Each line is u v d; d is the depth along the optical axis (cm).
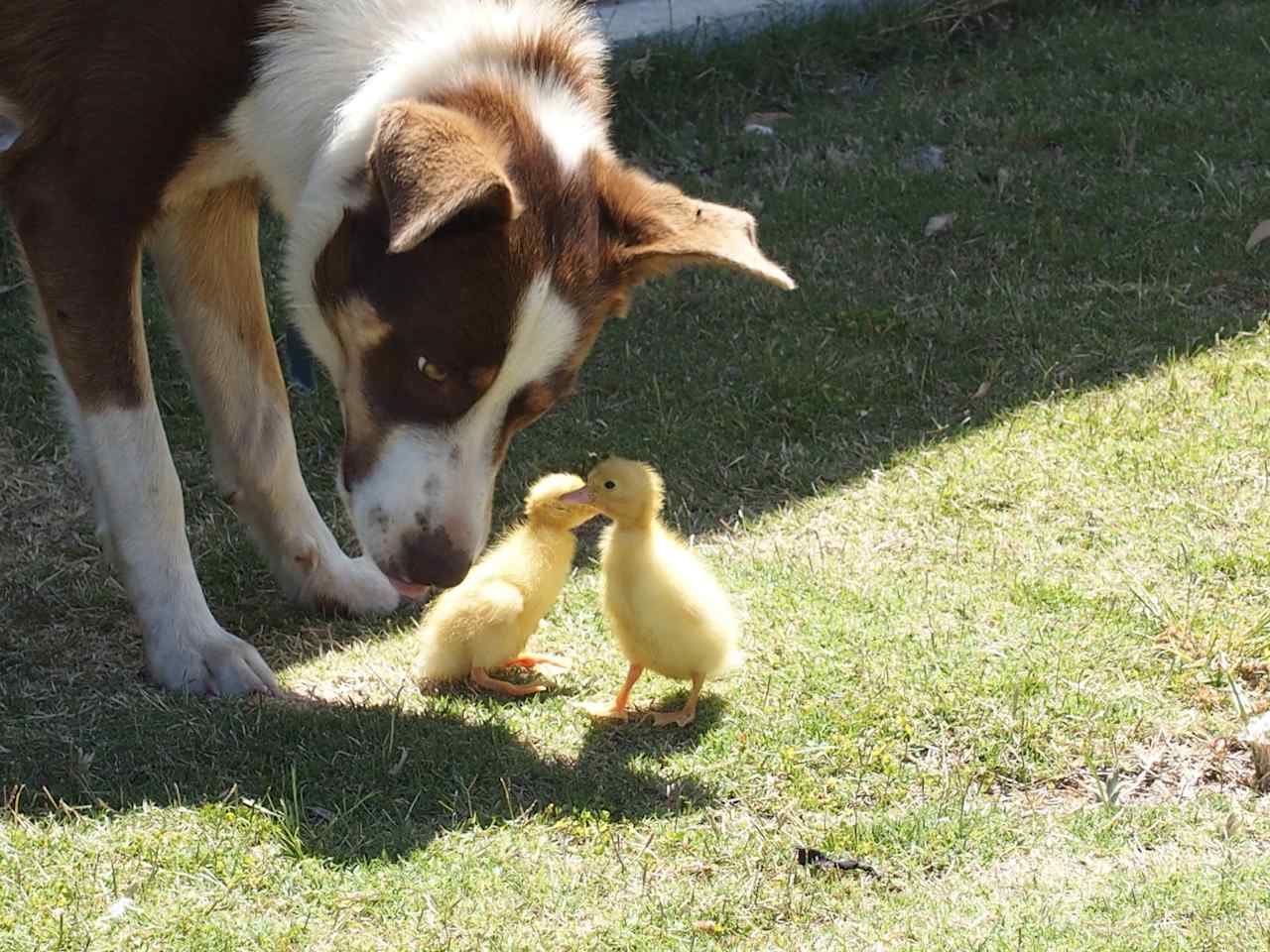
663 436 247
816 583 223
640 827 198
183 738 205
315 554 226
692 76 312
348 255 202
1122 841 197
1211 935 187
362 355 203
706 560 228
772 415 250
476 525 203
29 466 245
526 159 201
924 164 293
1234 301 264
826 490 238
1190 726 207
